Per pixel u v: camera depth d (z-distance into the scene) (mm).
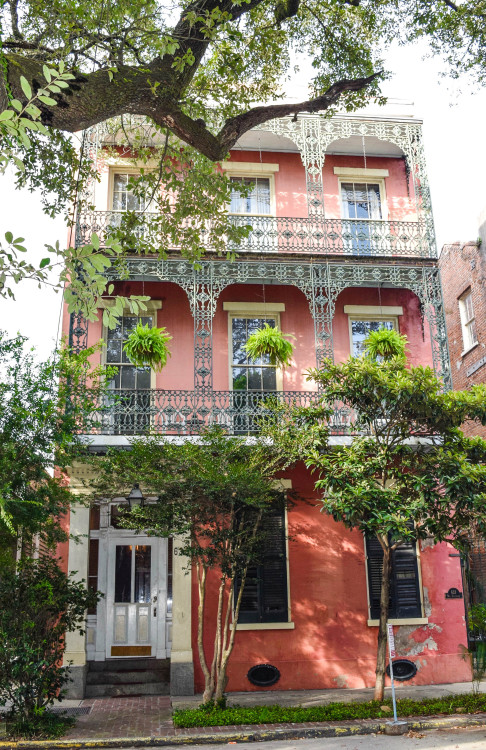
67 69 7031
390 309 15898
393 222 15641
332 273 14875
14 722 9930
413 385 10844
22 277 5664
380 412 11570
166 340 13211
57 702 12289
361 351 15695
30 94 4895
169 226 11656
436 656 13922
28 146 4797
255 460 11508
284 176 16344
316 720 10297
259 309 15383
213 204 11461
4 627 9977
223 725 10164
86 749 9312
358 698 12164
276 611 13766
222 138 8812
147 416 14227
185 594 13320
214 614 13453
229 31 8711
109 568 14273
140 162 15656
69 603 10750
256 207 16156
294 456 11711
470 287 18906
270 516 14172
